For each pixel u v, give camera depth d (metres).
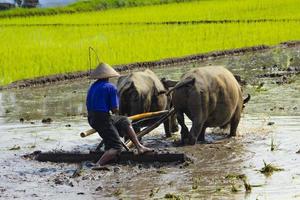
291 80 49.16
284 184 21.31
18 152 27.64
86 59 62.47
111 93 24.47
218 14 117.62
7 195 21.16
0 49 66.81
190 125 32.34
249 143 27.89
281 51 74.81
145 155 24.66
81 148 28.25
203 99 27.55
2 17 135.38
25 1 188.62
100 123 24.45
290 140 28.06
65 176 23.31
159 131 31.72
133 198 20.38
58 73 57.09
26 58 61.84
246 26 94.31
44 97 46.34
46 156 25.84
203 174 23.00
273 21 101.38
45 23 113.19
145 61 64.50
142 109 28.19
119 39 77.56
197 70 28.27
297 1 133.00
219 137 29.52
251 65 62.50
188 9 130.62
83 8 147.50
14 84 52.44
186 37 82.31
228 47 76.88
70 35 85.19
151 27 95.38
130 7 149.88
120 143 24.77
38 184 22.44
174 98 27.84
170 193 20.61
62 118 36.78
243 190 20.78
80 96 46.09
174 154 24.62
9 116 38.19
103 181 22.53
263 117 33.81
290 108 36.38
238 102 29.30
